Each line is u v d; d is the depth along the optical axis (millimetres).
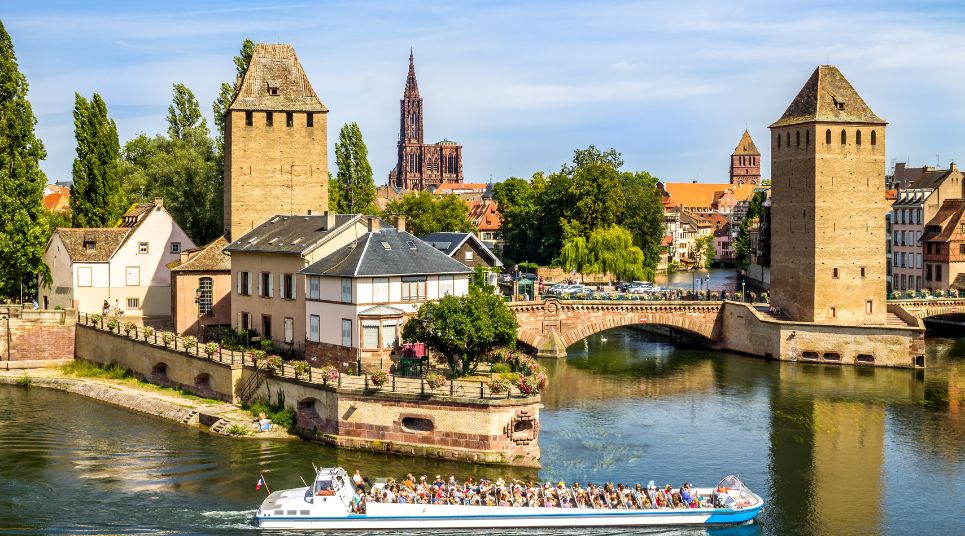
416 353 70875
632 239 148125
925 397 82438
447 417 60656
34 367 91062
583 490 54781
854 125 102750
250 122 93625
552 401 80062
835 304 103312
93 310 96000
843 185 103000
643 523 53250
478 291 81562
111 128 112125
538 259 154375
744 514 53625
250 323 82812
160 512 53156
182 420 70438
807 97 104750
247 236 86125
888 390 85250
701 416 75250
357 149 142625
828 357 98938
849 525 53531
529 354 102625
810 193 103000
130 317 96875
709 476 60781
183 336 82312
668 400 80750
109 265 96250
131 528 51125
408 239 76312
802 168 103938
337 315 71875
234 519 52500
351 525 52406
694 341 112500
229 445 64438
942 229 128750
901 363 96188
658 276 198125
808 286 103688
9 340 90438
